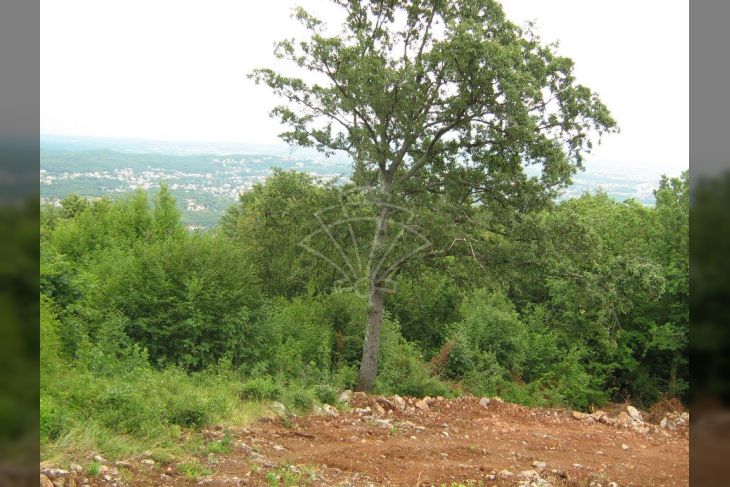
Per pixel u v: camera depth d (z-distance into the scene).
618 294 15.99
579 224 16.05
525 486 8.27
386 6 16.86
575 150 15.58
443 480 8.45
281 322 18.48
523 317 25.67
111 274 17.14
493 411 14.44
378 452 9.70
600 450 11.23
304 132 17.78
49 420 7.63
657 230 25.61
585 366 25.09
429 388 16.59
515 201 16.55
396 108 16.20
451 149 17.06
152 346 15.21
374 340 17.31
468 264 16.62
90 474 6.65
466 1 16.25
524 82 13.88
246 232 23.62
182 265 16.73
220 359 15.04
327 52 16.66
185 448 8.39
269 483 7.41
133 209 24.80
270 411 11.52
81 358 11.86
